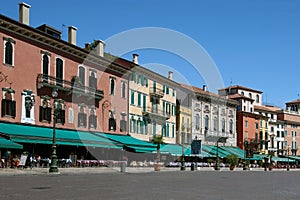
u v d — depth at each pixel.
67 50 43.06
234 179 30.42
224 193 17.12
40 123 39.16
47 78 40.00
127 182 22.09
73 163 40.25
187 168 56.38
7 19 35.16
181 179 27.47
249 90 101.81
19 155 35.75
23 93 37.38
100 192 15.64
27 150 36.66
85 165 41.38
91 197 13.68
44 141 35.47
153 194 15.46
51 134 37.59
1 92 35.06
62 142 37.41
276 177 37.72
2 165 32.84
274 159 94.06
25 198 12.86
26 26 37.22
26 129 36.09
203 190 18.39
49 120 40.31
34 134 35.28
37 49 39.25
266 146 99.00
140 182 22.55
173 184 21.88
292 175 45.53
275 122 104.06
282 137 106.25
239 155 76.69
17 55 36.88
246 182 26.73
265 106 109.94
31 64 38.47
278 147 104.81
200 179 28.44
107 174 31.14
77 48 43.97
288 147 103.56
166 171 42.91
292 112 111.31
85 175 28.62
